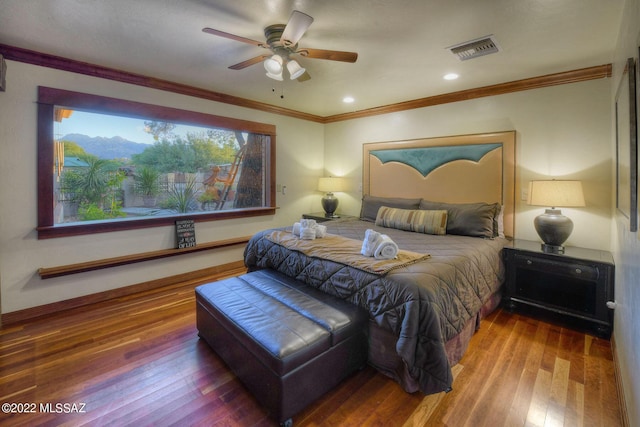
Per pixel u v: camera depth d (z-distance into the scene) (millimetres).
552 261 2713
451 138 3816
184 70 3090
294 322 1836
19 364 2113
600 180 2887
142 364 2117
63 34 2314
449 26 2156
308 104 4391
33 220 2779
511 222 3408
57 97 2814
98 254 3172
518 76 3152
